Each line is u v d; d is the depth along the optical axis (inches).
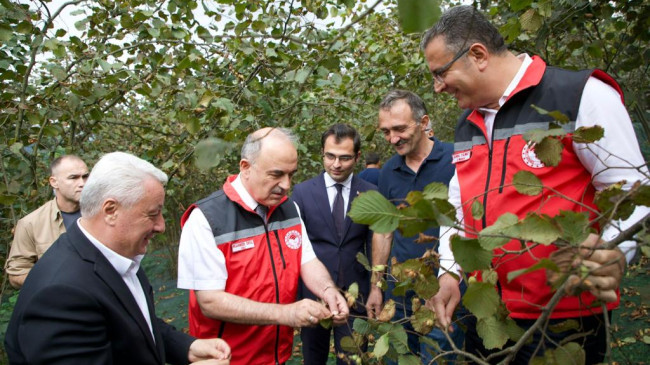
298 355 157.8
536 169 54.1
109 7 127.3
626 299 154.9
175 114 112.3
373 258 105.3
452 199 69.4
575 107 51.5
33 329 46.6
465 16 54.6
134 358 54.7
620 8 88.8
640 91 97.6
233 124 107.8
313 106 133.1
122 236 53.4
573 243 30.1
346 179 107.8
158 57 128.9
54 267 50.2
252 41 117.6
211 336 72.2
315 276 76.5
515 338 43.9
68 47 123.6
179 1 125.0
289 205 79.4
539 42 92.2
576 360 35.4
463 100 59.4
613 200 31.8
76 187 111.7
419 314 49.6
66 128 164.9
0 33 102.3
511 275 28.2
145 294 63.7
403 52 151.6
